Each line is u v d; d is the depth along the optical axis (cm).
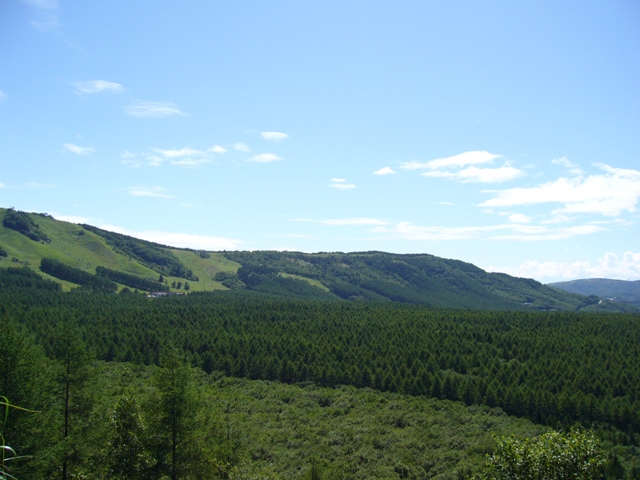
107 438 3425
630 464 4962
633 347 9450
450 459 5075
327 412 6994
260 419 6444
